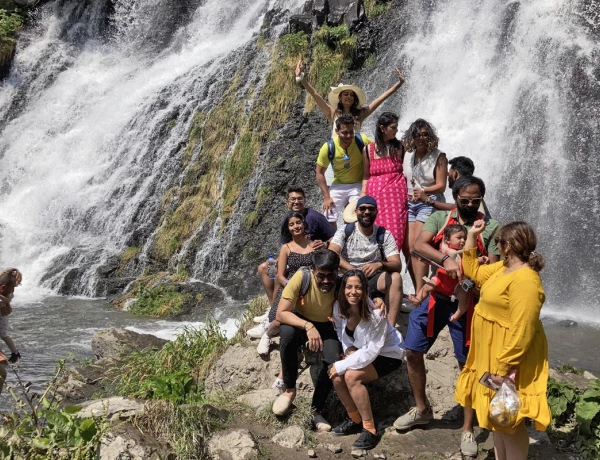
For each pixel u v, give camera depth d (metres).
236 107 17.00
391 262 5.91
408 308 6.91
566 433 5.75
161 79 20.62
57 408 6.02
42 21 24.66
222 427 5.65
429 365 6.38
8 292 7.58
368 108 7.54
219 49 20.81
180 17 23.52
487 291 4.66
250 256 14.21
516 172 13.34
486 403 4.68
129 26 24.34
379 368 5.55
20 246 16.94
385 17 16.88
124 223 16.62
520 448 4.63
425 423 5.71
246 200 15.16
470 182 5.28
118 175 18.12
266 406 5.93
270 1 20.84
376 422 5.93
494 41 15.07
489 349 4.65
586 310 11.39
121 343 9.44
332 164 7.07
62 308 13.23
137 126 19.14
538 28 14.51
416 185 6.59
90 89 21.78
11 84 22.83
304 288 5.75
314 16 17.28
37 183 19.39
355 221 6.10
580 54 13.66
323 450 5.43
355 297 5.38
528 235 4.50
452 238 5.28
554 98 13.52
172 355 7.78
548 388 6.02
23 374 9.08
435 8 16.38
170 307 12.84
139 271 15.38
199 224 15.54
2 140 21.31
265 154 15.63
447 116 14.76
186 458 5.22
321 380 5.78
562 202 12.59
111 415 5.52
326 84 16.22
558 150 13.09
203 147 16.98
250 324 7.75
